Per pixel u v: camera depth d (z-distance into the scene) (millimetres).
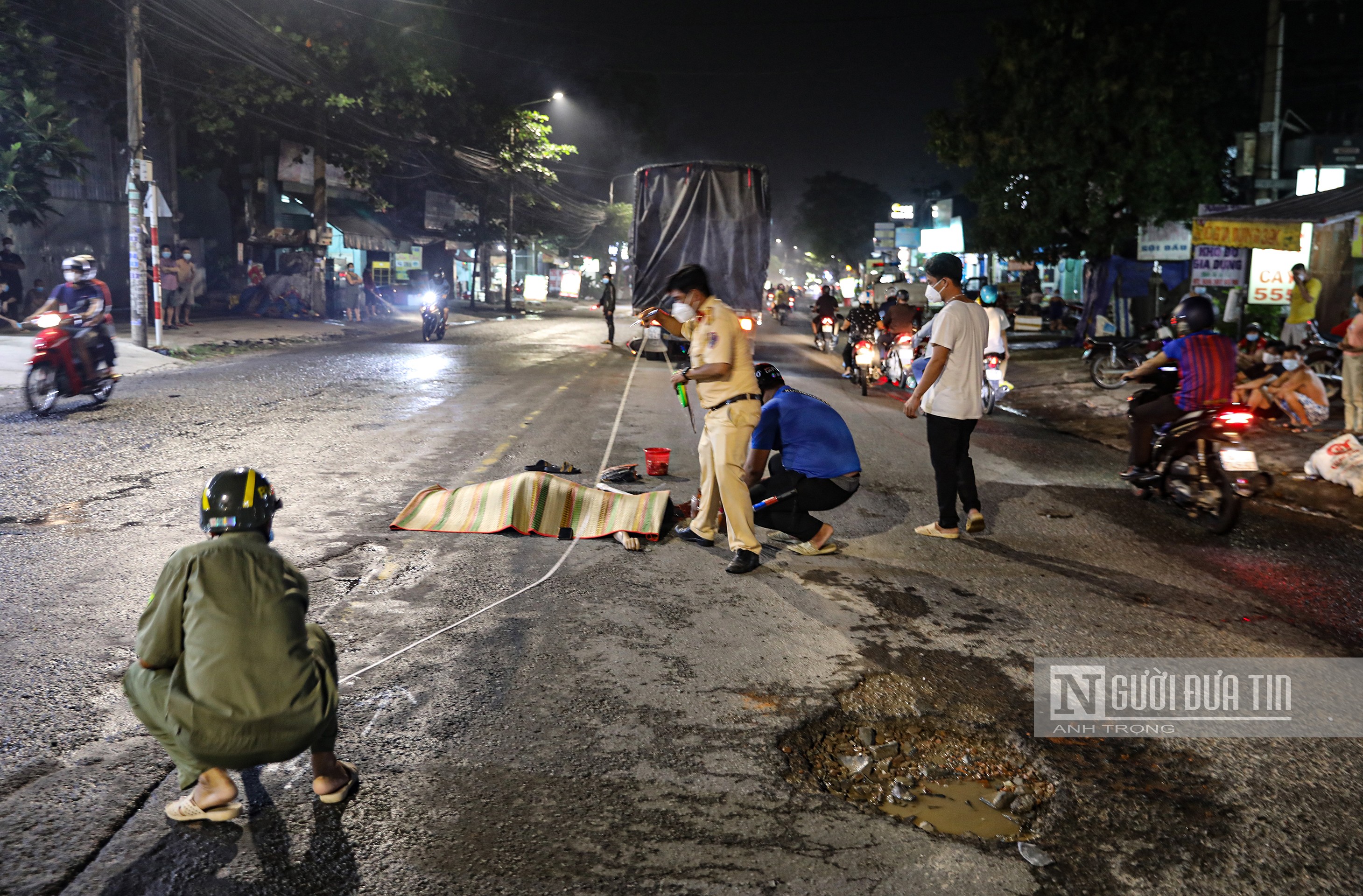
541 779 3350
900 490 8352
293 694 2773
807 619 5043
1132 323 26578
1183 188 21609
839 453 6016
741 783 3383
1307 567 6359
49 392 10461
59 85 24078
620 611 5062
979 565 6152
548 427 10969
